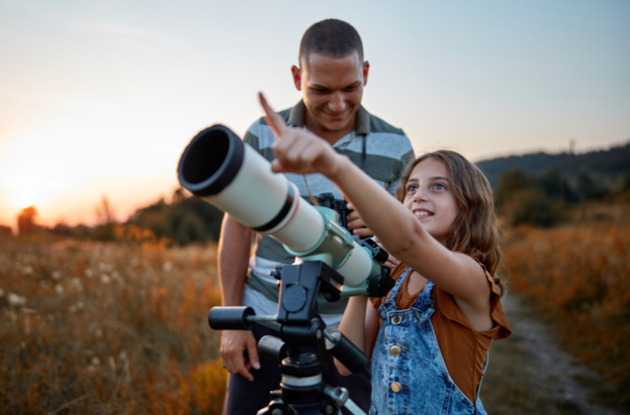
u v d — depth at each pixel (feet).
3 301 15.83
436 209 5.08
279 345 3.66
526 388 13.30
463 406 4.50
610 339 16.37
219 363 10.93
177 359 12.66
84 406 9.08
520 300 26.61
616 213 99.60
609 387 13.32
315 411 3.37
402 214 3.13
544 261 32.09
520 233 69.56
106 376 10.41
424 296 4.84
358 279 3.97
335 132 7.09
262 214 2.82
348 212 4.57
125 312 14.66
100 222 58.49
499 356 16.42
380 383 4.98
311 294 3.23
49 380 9.76
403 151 7.39
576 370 14.80
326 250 3.42
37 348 11.53
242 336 6.82
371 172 7.15
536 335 19.03
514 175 154.61
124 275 19.72
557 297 22.70
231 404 7.16
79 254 23.95
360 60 6.15
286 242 3.25
